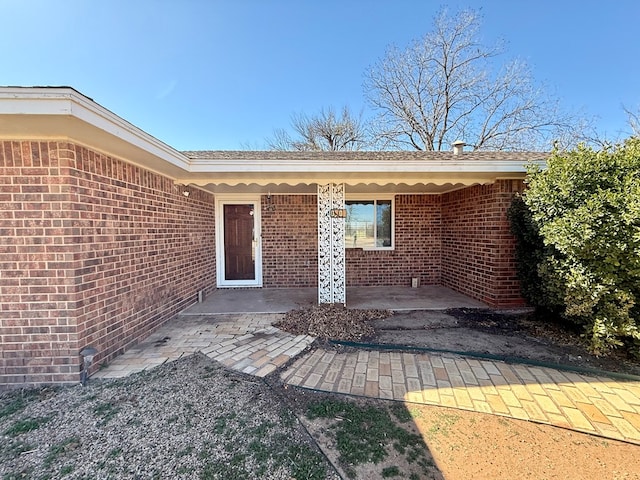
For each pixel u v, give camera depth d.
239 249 8.84
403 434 2.60
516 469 2.22
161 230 5.48
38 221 3.38
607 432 2.60
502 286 6.37
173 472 2.19
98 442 2.50
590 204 3.84
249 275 8.89
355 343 4.50
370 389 3.30
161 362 4.00
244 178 6.23
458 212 8.09
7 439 2.53
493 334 4.88
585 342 4.47
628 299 3.78
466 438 2.55
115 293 4.17
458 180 6.34
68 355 3.47
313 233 8.92
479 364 3.87
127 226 4.47
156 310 5.25
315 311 5.91
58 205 3.39
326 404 3.04
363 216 9.06
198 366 3.87
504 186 6.30
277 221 8.85
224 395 3.20
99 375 3.65
